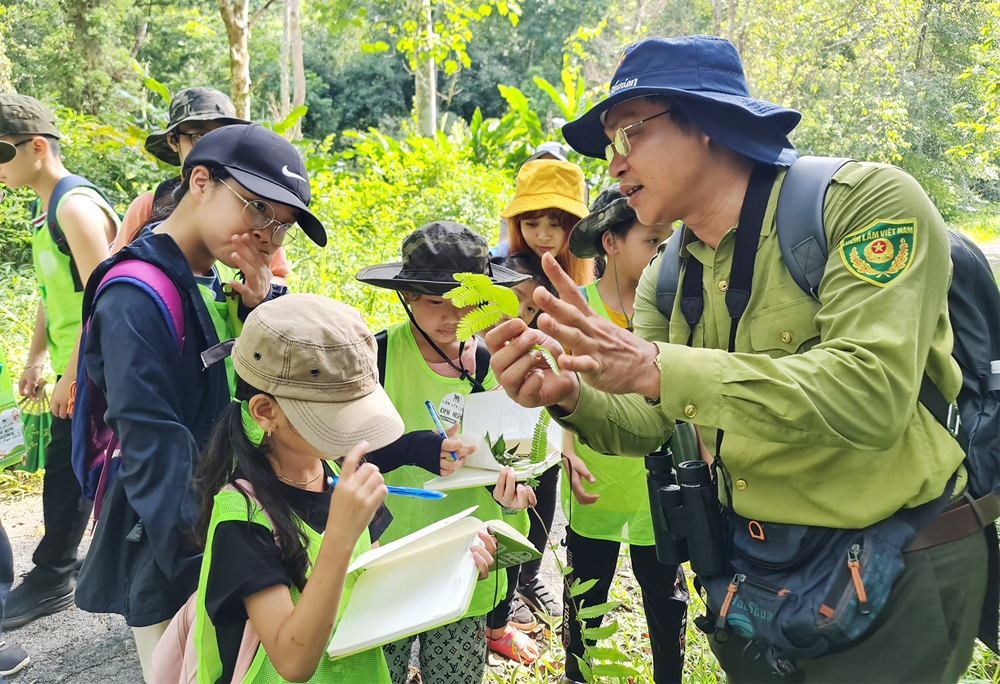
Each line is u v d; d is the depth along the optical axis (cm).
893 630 163
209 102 350
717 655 190
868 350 149
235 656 170
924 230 158
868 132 1515
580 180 339
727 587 180
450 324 245
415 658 317
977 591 169
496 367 164
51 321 346
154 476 205
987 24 1071
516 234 343
